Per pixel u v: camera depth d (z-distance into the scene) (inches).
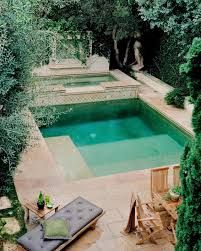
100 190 343.3
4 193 327.3
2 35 262.4
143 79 652.7
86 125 520.4
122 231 290.2
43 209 286.5
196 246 208.2
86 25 624.4
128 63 697.6
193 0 433.7
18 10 289.4
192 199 200.1
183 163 207.8
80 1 592.4
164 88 610.5
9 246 269.0
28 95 312.8
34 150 409.1
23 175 362.3
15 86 298.5
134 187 349.1
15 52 285.6
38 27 341.7
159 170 298.5
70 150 444.5
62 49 628.4
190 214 203.2
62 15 609.9
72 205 293.0
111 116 554.9
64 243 257.0
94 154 441.4
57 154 432.1
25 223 293.1
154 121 545.0
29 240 253.4
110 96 583.2
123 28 615.5
